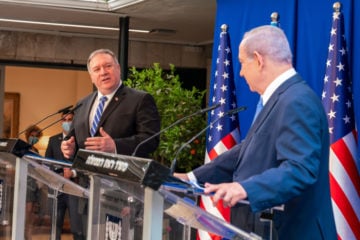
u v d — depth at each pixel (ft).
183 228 6.98
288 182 7.67
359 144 14.06
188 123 21.33
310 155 7.93
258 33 8.84
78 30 31.17
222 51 17.67
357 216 13.62
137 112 14.21
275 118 8.52
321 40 15.61
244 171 8.68
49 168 10.11
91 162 7.59
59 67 32.73
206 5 23.32
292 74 8.77
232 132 17.28
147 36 31.68
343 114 13.78
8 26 30.96
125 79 25.93
